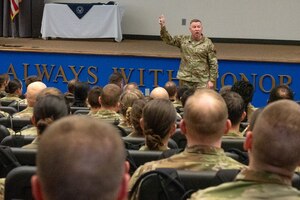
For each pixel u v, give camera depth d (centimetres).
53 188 131
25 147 334
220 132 276
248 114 609
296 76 1200
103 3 1553
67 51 1277
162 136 338
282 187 186
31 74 1303
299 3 1588
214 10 1631
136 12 1658
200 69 1038
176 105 732
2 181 297
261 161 190
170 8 1647
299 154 188
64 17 1515
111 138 136
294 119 190
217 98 279
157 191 251
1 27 1608
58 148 133
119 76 880
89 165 131
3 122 498
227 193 186
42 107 343
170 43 1047
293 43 1603
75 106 696
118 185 134
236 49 1427
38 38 1587
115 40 1531
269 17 1606
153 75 1248
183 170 259
